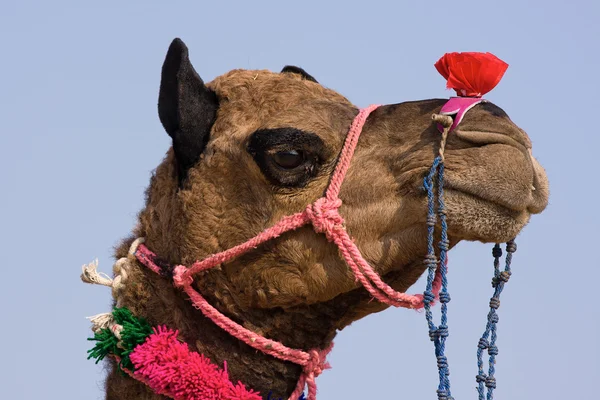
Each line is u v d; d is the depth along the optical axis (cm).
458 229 858
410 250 895
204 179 934
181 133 934
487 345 863
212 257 917
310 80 1045
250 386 940
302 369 949
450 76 898
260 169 912
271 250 914
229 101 954
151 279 960
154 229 972
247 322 937
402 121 919
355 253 891
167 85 941
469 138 860
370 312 966
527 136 880
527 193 841
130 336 930
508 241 875
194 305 930
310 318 947
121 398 971
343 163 907
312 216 894
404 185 887
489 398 852
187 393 886
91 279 967
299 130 907
